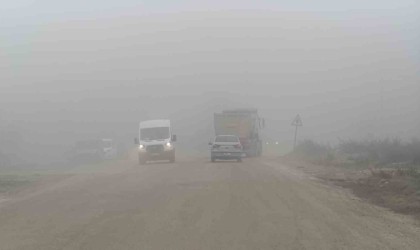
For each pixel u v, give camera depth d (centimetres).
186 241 1054
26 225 1277
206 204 1567
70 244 1043
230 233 1133
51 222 1311
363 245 1017
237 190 1911
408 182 1948
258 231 1155
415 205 1527
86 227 1227
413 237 1095
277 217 1338
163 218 1333
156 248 995
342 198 1722
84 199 1755
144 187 2072
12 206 1650
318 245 1016
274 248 991
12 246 1033
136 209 1495
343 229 1181
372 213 1420
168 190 1944
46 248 1011
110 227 1220
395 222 1281
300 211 1434
